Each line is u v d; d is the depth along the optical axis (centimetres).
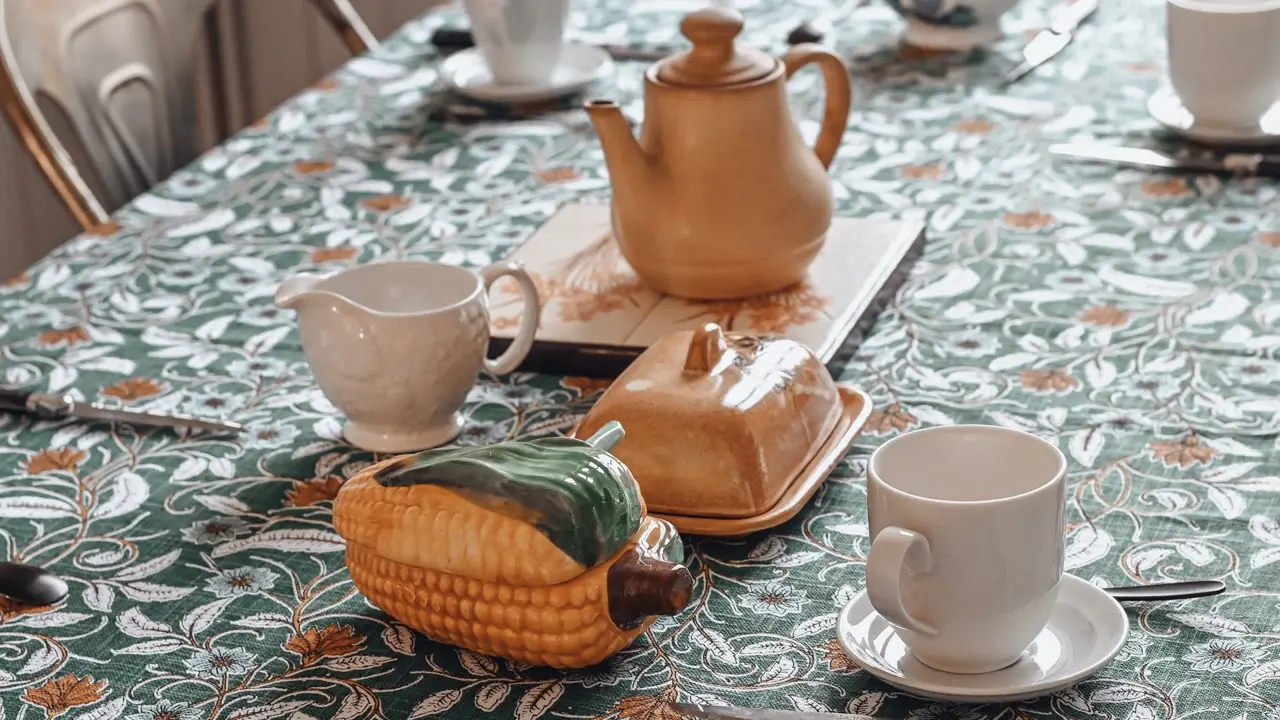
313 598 70
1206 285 100
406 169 130
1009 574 58
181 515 79
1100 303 99
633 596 60
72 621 69
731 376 76
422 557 62
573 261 106
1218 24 118
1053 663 61
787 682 62
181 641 67
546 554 59
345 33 177
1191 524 73
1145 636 64
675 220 94
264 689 64
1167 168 120
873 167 125
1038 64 146
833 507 76
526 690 63
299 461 84
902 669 61
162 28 162
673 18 166
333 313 81
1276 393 86
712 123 92
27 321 104
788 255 95
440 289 86
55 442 87
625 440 74
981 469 63
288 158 134
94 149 154
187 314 104
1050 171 122
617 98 142
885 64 150
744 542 73
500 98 142
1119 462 79
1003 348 93
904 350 94
